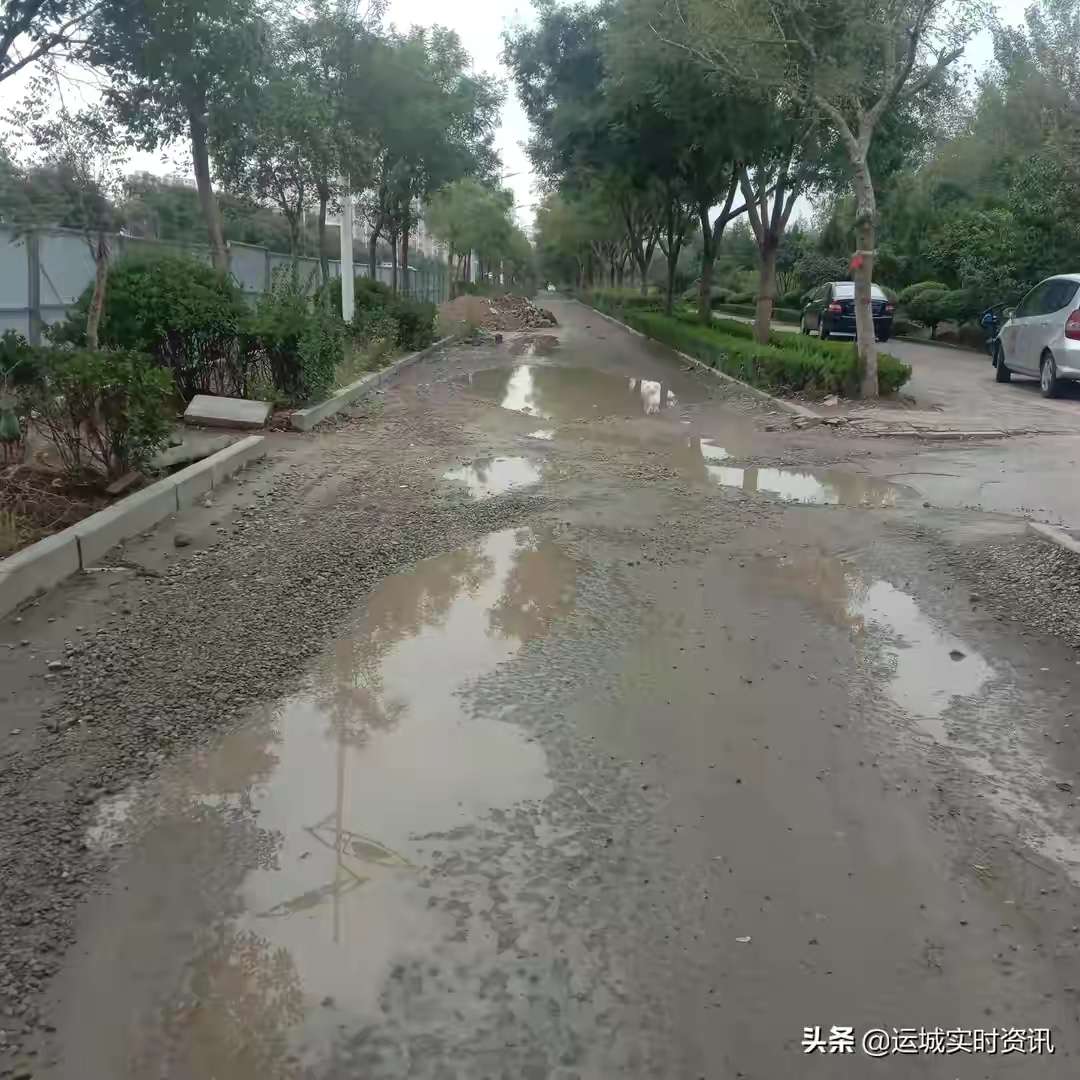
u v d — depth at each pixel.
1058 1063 2.69
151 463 8.72
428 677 5.06
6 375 8.57
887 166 20.58
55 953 3.04
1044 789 4.06
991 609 6.02
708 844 3.65
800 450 11.16
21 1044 2.70
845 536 7.63
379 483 9.19
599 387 17.59
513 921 3.21
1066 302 15.70
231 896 3.32
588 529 7.77
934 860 3.57
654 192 30.69
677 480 9.55
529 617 5.91
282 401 12.21
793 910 3.29
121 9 8.57
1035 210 24.25
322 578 6.50
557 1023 2.79
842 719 4.66
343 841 3.64
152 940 3.11
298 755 4.27
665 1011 2.84
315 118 16.78
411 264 45.81
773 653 5.42
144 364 8.32
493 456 10.65
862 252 14.57
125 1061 2.65
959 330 29.97
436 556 7.06
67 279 13.71
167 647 5.34
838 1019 2.83
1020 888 3.42
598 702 4.80
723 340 19.83
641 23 17.42
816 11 14.12
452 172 26.67
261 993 2.89
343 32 20.91
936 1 13.52
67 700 4.70
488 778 4.10
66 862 3.50
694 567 6.89
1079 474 9.77
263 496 8.53
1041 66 22.66
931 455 10.86
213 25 11.17
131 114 11.38
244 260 20.27
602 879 3.44
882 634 5.70
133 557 6.77
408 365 20.97
